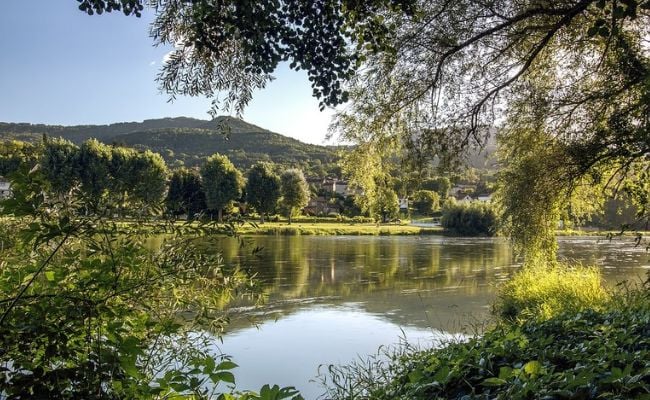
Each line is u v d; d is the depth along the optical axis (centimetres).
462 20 729
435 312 1532
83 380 237
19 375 230
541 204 995
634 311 582
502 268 2650
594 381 296
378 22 402
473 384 377
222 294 334
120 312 264
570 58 876
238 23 330
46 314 241
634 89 777
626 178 941
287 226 6300
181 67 420
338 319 1420
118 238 276
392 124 793
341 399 612
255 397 248
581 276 1409
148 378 295
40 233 250
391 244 4372
